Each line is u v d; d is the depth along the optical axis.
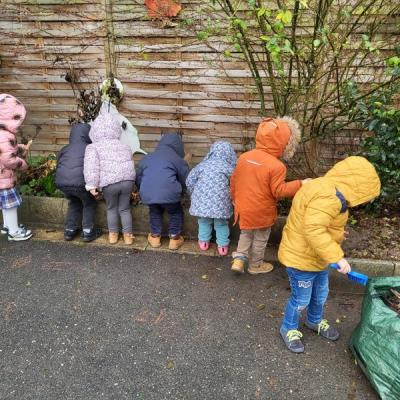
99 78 4.79
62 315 3.23
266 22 3.70
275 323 3.15
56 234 4.45
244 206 3.45
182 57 4.54
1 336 3.01
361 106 3.61
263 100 4.13
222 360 2.81
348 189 2.43
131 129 4.87
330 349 2.90
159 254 4.08
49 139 5.14
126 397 2.54
